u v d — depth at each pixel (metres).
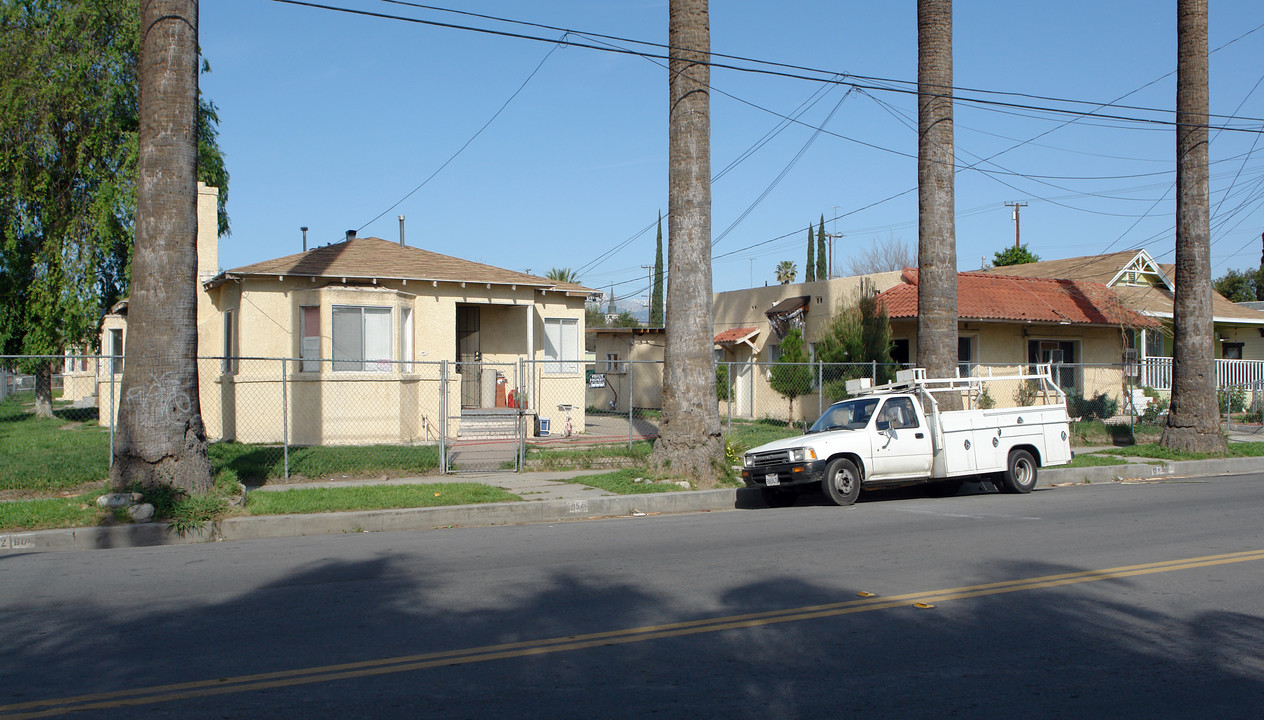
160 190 11.35
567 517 12.56
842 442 13.21
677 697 4.98
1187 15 18.98
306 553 9.48
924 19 17.03
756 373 27.89
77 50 26.73
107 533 10.19
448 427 20.81
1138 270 30.77
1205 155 19.25
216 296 21.78
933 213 17.08
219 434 21.41
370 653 5.78
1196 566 8.51
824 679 5.29
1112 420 25.72
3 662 5.59
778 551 9.39
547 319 23.59
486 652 5.79
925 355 17.17
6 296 28.08
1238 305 33.22
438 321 21.02
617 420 27.77
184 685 5.15
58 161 27.23
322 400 19.06
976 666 5.55
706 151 14.62
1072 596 7.32
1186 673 5.45
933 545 9.67
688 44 14.34
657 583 7.83
